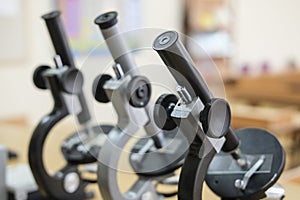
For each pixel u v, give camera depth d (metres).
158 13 3.85
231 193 0.83
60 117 1.07
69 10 3.08
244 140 0.90
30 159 1.06
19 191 1.16
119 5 3.44
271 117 2.67
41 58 3.04
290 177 1.36
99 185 0.88
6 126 2.21
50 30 1.04
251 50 5.00
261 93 3.99
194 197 0.75
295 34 5.71
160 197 0.96
